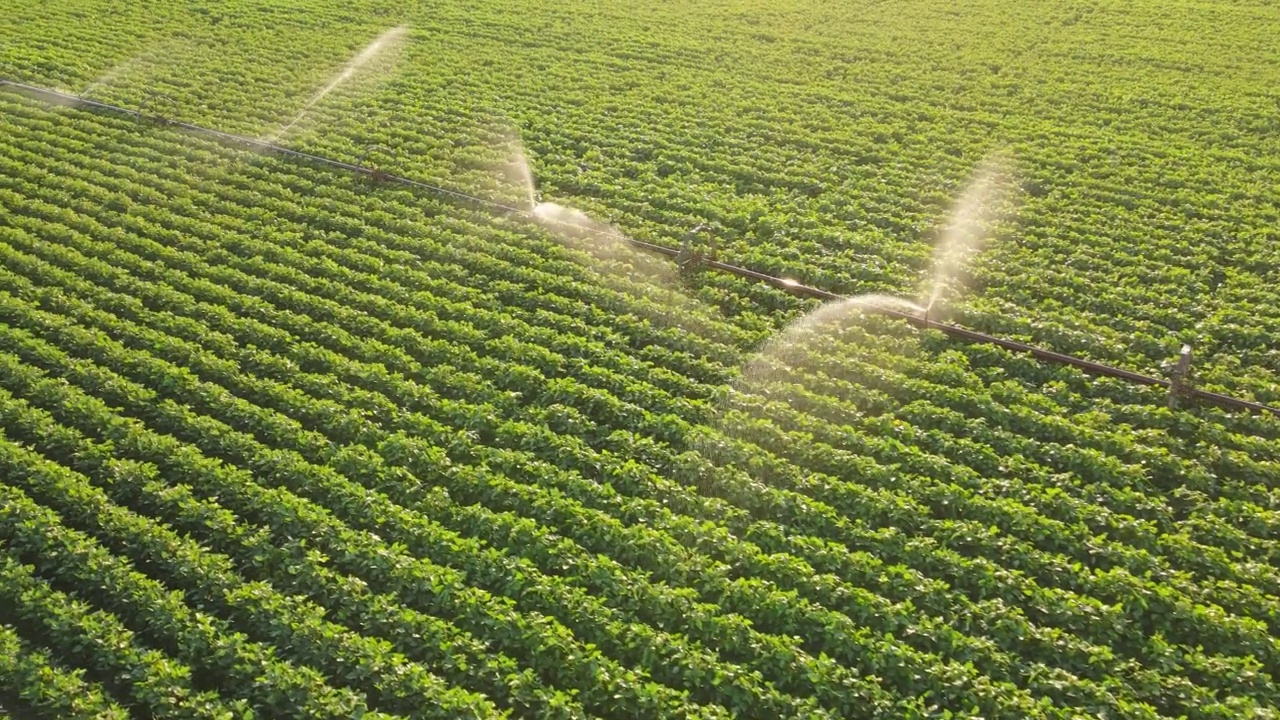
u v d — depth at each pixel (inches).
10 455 610.2
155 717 473.7
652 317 797.2
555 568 561.0
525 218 936.3
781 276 863.1
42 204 940.0
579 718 473.7
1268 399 713.6
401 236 919.7
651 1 1684.3
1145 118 1193.4
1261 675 495.5
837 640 513.3
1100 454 650.2
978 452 658.2
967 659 509.7
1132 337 780.0
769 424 666.8
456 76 1304.1
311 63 1343.5
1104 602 553.0
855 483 632.4
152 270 843.4
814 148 1119.0
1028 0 1667.1
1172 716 488.4
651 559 563.8
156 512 590.9
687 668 498.9
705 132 1142.3
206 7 1565.0
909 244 910.4
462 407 684.1
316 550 554.9
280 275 844.0
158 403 679.7
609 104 1221.1
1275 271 872.9
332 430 666.2
